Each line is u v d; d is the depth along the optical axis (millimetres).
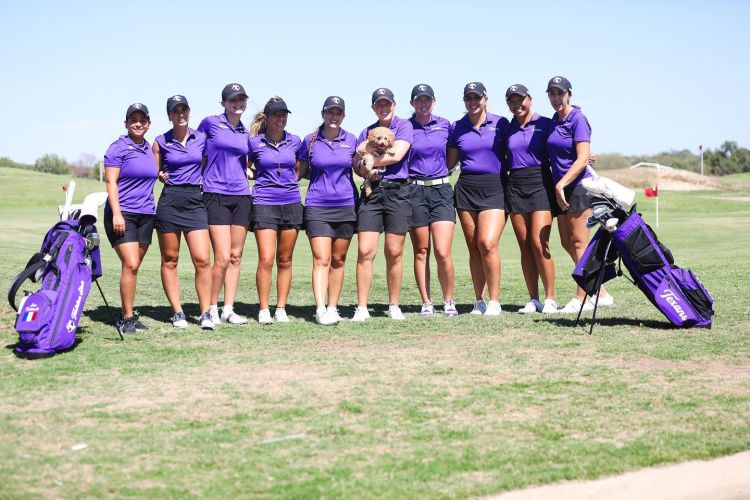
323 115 8062
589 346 6777
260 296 8219
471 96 8523
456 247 18703
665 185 58125
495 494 3732
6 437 4422
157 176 7656
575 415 4828
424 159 8484
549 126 8672
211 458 4141
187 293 10188
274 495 3693
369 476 3910
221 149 7879
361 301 8430
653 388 5395
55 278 6551
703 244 18703
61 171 79312
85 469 3975
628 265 7555
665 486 3838
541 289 11203
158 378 5727
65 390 5387
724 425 4609
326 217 8102
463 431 4551
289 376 5793
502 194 8711
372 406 5023
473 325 7918
